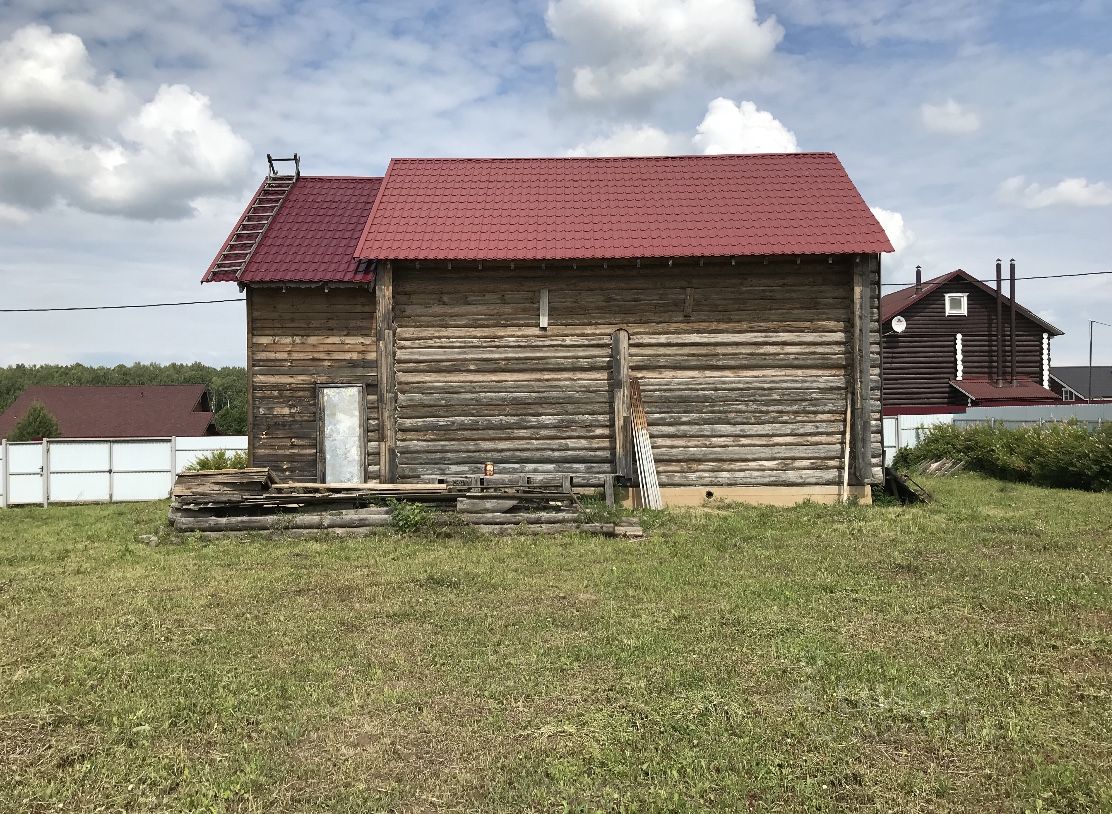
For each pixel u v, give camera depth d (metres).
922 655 6.78
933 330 34.84
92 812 4.50
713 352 15.96
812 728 5.39
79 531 14.93
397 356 15.88
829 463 15.98
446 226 16.28
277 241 17.23
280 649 7.15
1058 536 12.08
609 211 16.73
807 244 15.54
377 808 4.46
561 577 9.80
